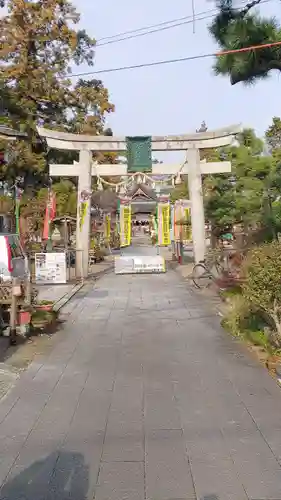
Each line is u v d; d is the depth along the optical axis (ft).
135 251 111.75
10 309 30.32
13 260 36.78
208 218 65.51
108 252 110.63
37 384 22.33
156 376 23.32
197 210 66.33
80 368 24.84
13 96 86.53
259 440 16.11
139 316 39.22
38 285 59.26
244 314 31.96
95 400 20.16
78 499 12.84
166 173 70.03
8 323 31.91
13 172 83.92
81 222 66.59
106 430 17.13
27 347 29.14
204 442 16.03
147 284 60.08
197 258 66.54
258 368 24.30
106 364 25.53
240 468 14.28
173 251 95.71
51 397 20.58
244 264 32.99
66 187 90.68
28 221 82.74
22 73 89.35
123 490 13.23
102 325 35.83
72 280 63.82
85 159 66.90
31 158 84.07
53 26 90.38
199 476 13.87
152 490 13.20
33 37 90.22
